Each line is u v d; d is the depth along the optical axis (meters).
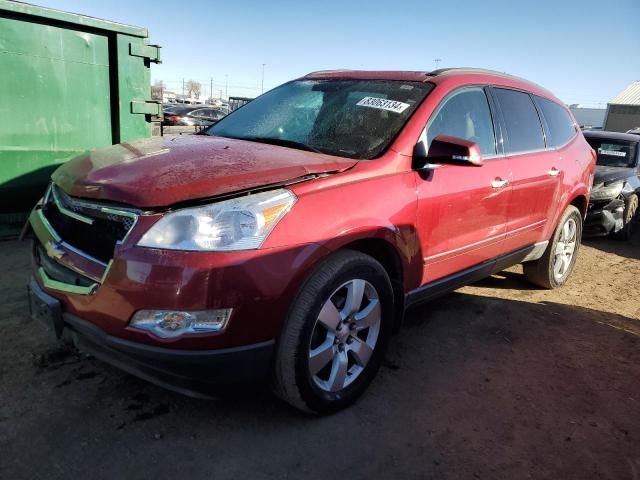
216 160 2.64
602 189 7.52
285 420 2.71
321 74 4.10
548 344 3.87
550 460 2.58
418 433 2.70
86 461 2.32
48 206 2.88
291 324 2.43
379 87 3.55
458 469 2.46
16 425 2.51
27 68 5.25
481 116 3.74
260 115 3.74
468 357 3.56
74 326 2.43
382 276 2.84
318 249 2.44
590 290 5.30
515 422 2.87
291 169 2.59
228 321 2.24
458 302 4.57
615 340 4.05
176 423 2.62
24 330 3.40
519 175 3.95
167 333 2.21
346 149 3.09
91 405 2.71
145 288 2.19
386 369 3.30
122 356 2.33
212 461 2.38
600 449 2.69
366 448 2.55
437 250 3.28
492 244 3.85
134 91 5.96
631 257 7.02
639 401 3.18
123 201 2.29
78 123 5.68
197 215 2.23
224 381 2.36
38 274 2.67
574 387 3.28
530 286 5.21
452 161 2.93
